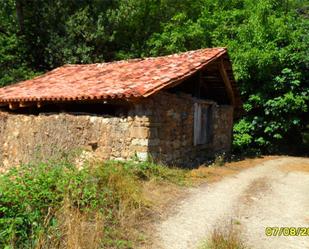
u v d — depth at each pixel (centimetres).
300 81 1363
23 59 1945
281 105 1338
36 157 977
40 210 461
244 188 768
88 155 877
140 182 683
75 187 523
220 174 897
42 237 406
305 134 1772
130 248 434
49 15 1920
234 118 1534
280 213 606
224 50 1029
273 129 1409
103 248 425
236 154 1354
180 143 938
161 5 2164
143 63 1114
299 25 1438
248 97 1473
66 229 433
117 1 2005
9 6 1925
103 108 922
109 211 512
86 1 1973
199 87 1078
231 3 1855
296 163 1186
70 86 1014
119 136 824
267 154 1436
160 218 541
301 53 1328
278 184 832
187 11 2144
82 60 1905
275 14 1461
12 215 428
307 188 804
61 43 1877
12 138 1089
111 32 1992
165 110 859
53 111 1042
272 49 1355
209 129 1129
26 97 983
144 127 785
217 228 514
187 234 489
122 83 884
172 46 1820
